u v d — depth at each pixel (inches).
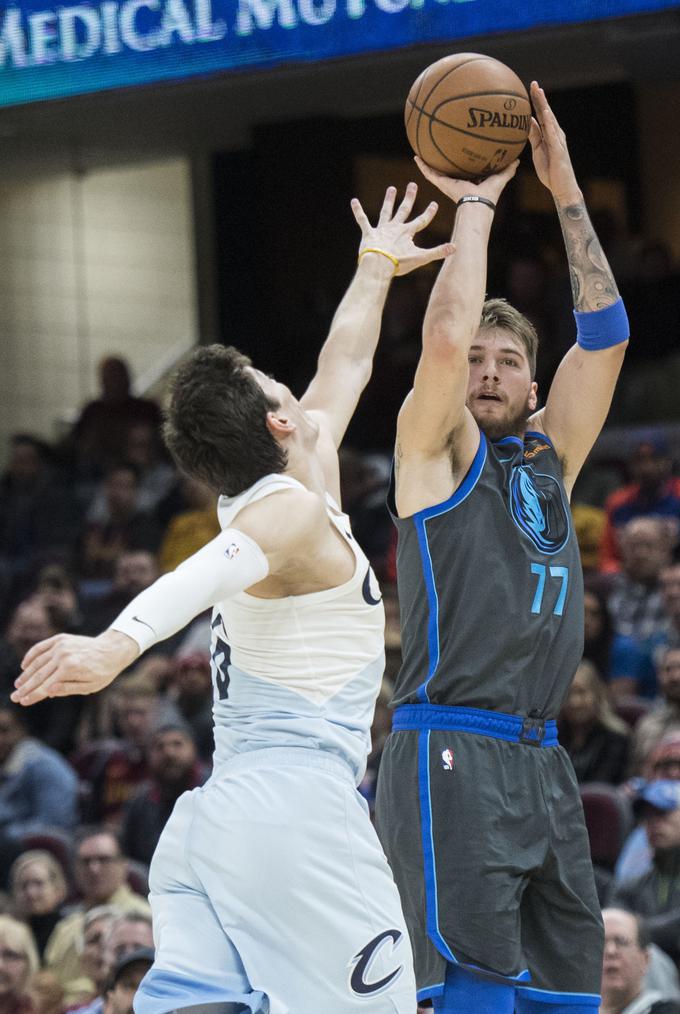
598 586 977.5
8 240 1594.5
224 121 1322.6
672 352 1310.3
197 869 330.3
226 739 339.9
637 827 738.2
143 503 1286.9
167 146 1421.0
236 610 335.3
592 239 398.6
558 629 374.0
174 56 974.4
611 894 711.7
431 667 369.4
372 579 343.0
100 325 1657.2
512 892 358.3
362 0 930.7
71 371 1640.0
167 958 326.6
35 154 1418.6
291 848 323.6
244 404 328.5
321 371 400.5
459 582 368.8
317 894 323.3
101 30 992.2
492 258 1317.7
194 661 928.3
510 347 390.9
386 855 371.2
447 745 363.9
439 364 363.3
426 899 359.9
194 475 334.0
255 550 312.3
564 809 371.2
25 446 1384.1
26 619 1061.8
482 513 371.9
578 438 400.5
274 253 1390.3
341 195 1362.0
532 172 1326.3
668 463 1084.5
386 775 373.1
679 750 734.5
